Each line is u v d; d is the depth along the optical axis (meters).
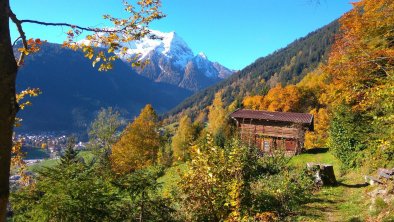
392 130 14.60
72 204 7.39
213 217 11.14
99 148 49.72
